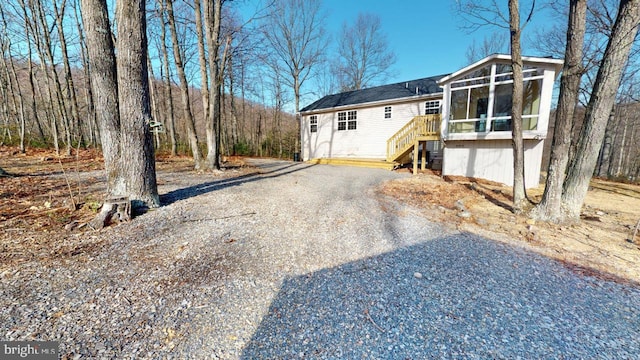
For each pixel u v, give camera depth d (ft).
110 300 7.36
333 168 40.11
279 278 9.07
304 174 32.86
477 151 30.48
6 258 9.01
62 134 46.24
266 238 12.45
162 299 7.55
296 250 11.37
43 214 13.06
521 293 8.60
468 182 28.50
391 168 39.22
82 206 14.46
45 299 7.16
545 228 15.25
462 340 6.39
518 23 17.16
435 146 41.42
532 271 10.16
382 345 6.16
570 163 16.29
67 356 5.38
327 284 8.80
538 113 26.66
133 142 14.38
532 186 27.89
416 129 35.58
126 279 8.46
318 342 6.20
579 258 11.44
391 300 8.00
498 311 7.60
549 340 6.49
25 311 6.62
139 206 14.64
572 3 14.78
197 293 7.93
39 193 16.69
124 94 14.01
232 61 39.32
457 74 29.84
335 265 10.19
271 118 96.99
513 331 6.77
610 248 12.56
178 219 14.14
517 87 17.48
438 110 39.83
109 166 14.37
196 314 7.00
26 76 53.52
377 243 12.48
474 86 28.73
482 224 15.75
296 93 76.13
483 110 29.99
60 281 8.07
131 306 7.16
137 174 14.61
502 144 28.89
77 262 9.25
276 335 6.37
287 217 15.56
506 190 25.44
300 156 58.29
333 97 57.36
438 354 5.92
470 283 9.12
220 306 7.39
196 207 16.24
